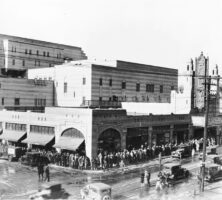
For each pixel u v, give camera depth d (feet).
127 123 159.43
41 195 101.50
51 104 229.04
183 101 215.31
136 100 234.17
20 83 212.02
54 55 294.87
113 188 110.83
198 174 128.67
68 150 154.10
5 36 262.88
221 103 252.62
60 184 114.73
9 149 156.15
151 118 173.47
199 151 187.01
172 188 113.80
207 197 103.65
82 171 134.72
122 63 226.79
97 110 144.05
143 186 114.52
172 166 122.93
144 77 241.14
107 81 212.23
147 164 150.10
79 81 209.97
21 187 110.63
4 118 183.62
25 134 170.91
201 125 199.52
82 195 98.02
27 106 215.92
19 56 265.13
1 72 262.06
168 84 264.93
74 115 149.18
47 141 156.66
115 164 145.69
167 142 185.98
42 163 130.52
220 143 219.20
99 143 146.30
